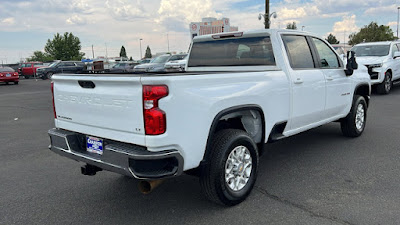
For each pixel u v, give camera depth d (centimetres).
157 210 364
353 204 362
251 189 382
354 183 420
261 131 407
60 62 3244
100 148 343
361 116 644
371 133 669
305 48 495
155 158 292
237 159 364
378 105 1012
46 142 670
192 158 320
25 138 707
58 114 391
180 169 309
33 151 604
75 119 364
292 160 517
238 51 479
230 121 416
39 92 1850
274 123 419
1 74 2522
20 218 352
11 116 1010
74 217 353
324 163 498
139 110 296
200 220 338
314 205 363
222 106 341
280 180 436
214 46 504
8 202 391
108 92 319
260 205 367
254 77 390
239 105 362
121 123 314
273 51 445
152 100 290
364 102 644
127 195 405
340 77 557
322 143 607
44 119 941
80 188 430
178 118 303
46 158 561
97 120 337
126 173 302
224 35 486
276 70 438
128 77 299
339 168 475
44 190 425
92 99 337
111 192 415
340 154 539
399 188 401
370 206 357
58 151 379
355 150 559
